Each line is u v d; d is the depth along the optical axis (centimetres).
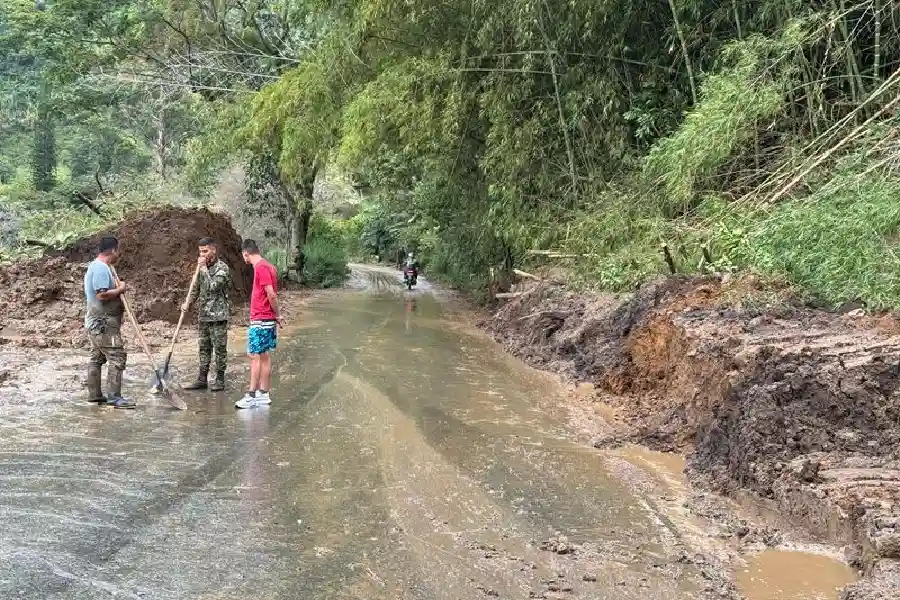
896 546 411
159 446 648
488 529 492
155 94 2891
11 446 635
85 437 668
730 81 1080
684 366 777
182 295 1411
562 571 431
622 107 1403
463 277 2484
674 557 454
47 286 1334
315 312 1803
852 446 545
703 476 601
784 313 794
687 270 1063
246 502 521
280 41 2369
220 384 887
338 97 1769
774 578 425
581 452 678
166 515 492
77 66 2416
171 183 2728
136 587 391
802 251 884
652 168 1205
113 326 789
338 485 564
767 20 1208
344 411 794
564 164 1472
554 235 1444
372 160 1950
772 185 1109
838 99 1123
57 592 380
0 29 2678
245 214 2861
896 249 804
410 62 1579
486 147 1625
